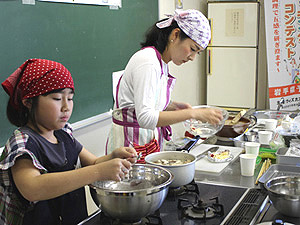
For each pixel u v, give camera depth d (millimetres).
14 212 1277
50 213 1328
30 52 2236
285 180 1384
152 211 1192
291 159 1733
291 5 4027
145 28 3422
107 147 2033
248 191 1486
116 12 2992
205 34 1761
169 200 1418
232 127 2182
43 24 2311
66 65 2521
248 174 1693
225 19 4273
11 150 1205
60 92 1231
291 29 4074
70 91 1270
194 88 4621
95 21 2762
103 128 2975
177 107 2117
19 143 1220
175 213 1307
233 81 4402
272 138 2117
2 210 1277
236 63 4344
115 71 3047
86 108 2752
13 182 1243
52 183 1147
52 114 1229
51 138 1372
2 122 2098
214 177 1686
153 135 2006
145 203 1154
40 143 1287
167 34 1817
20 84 1237
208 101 4566
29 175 1166
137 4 3266
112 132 2006
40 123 1276
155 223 1234
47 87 1211
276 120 2531
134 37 3268
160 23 1842
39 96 1219
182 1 4145
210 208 1302
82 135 2752
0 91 2070
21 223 1285
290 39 4094
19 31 2154
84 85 2707
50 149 1322
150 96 1711
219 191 1497
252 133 2250
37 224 1285
